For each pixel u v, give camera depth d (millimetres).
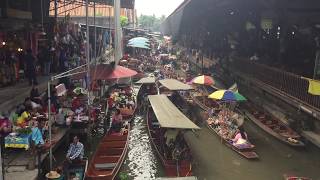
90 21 41375
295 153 17141
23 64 21141
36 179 11500
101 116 19391
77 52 28406
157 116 16625
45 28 24938
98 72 20406
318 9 20625
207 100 24531
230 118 19500
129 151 17766
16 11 20766
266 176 15219
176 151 15047
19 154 13047
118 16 35969
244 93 25953
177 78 32719
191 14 38312
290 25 23000
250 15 28578
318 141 16125
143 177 14992
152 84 25531
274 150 17688
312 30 22109
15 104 16266
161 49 56219
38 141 12641
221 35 38375
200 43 45938
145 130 20828
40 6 25016
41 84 20250
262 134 19719
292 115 18938
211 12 35688
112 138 17062
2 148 13094
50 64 23312
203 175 15320
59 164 14398
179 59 46188
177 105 23219
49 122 12797
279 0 20859
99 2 30109
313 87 16500
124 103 23109
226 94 19531
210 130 20344
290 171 15570
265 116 20766
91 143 16828
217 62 35156
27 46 21828
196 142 18891
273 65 23203
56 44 24094
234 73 29062
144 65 39562
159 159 16094
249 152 17094
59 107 17297
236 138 17828
